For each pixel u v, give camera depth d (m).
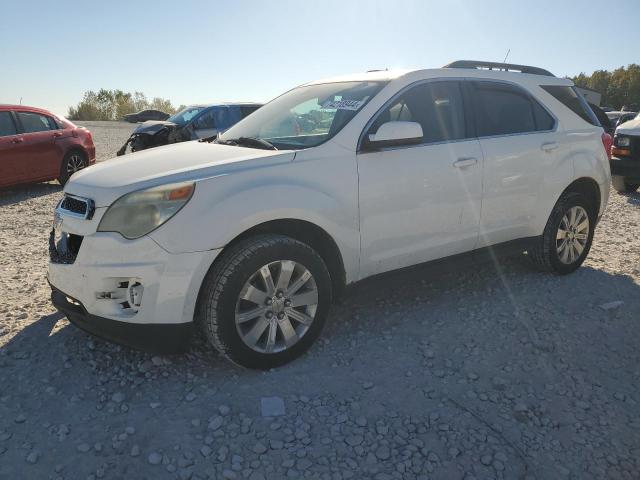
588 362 3.56
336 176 3.52
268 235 3.31
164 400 3.08
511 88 4.67
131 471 2.53
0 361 3.44
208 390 3.18
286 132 4.02
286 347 3.43
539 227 4.81
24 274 5.15
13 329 3.88
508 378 3.36
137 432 2.80
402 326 4.04
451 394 3.18
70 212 3.29
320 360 3.54
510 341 3.83
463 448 2.71
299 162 3.43
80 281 3.12
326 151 3.54
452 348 3.72
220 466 2.57
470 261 4.42
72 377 3.29
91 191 3.19
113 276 3.02
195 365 3.46
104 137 24.48
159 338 3.10
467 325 4.07
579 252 5.18
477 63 4.64
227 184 3.16
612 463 2.64
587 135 5.09
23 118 9.66
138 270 2.99
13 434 2.77
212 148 3.83
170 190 3.03
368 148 3.65
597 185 5.18
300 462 2.60
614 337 3.90
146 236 2.99
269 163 3.35
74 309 3.26
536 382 3.32
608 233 6.91
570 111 5.05
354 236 3.64
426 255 4.09
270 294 3.30
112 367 3.41
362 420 2.92
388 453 2.66
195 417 2.93
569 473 2.56
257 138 4.06
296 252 3.33
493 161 4.30
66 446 2.69
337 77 4.55
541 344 3.77
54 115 10.37
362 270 3.77
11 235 6.77
